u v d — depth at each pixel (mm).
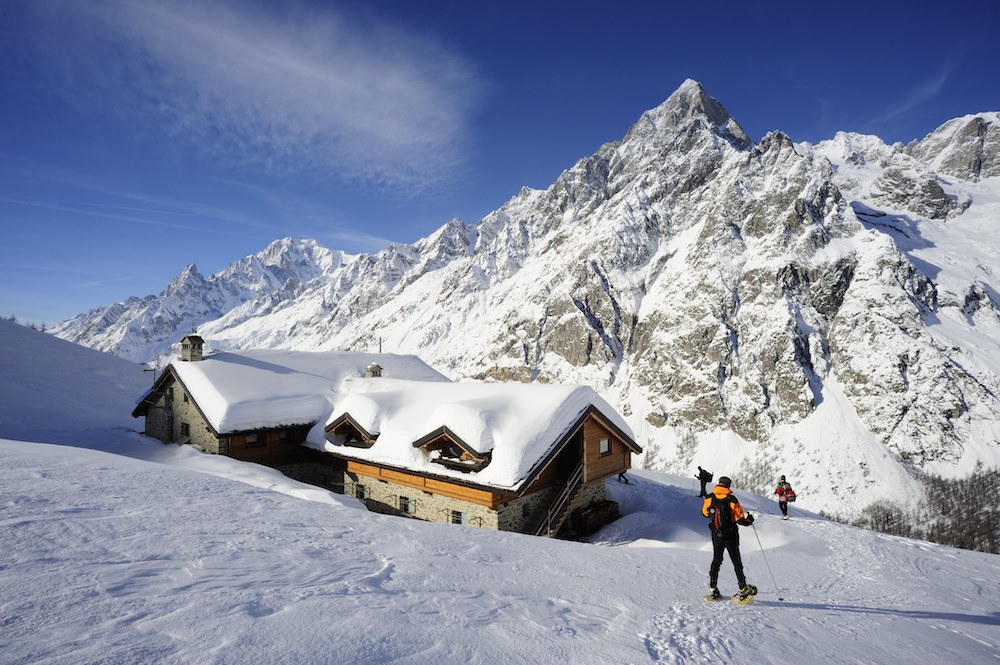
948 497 92125
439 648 4859
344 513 11641
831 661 6387
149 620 4664
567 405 24344
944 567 15750
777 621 7844
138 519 8594
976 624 9742
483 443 22406
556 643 5531
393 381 32875
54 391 48969
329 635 4719
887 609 10180
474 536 11508
